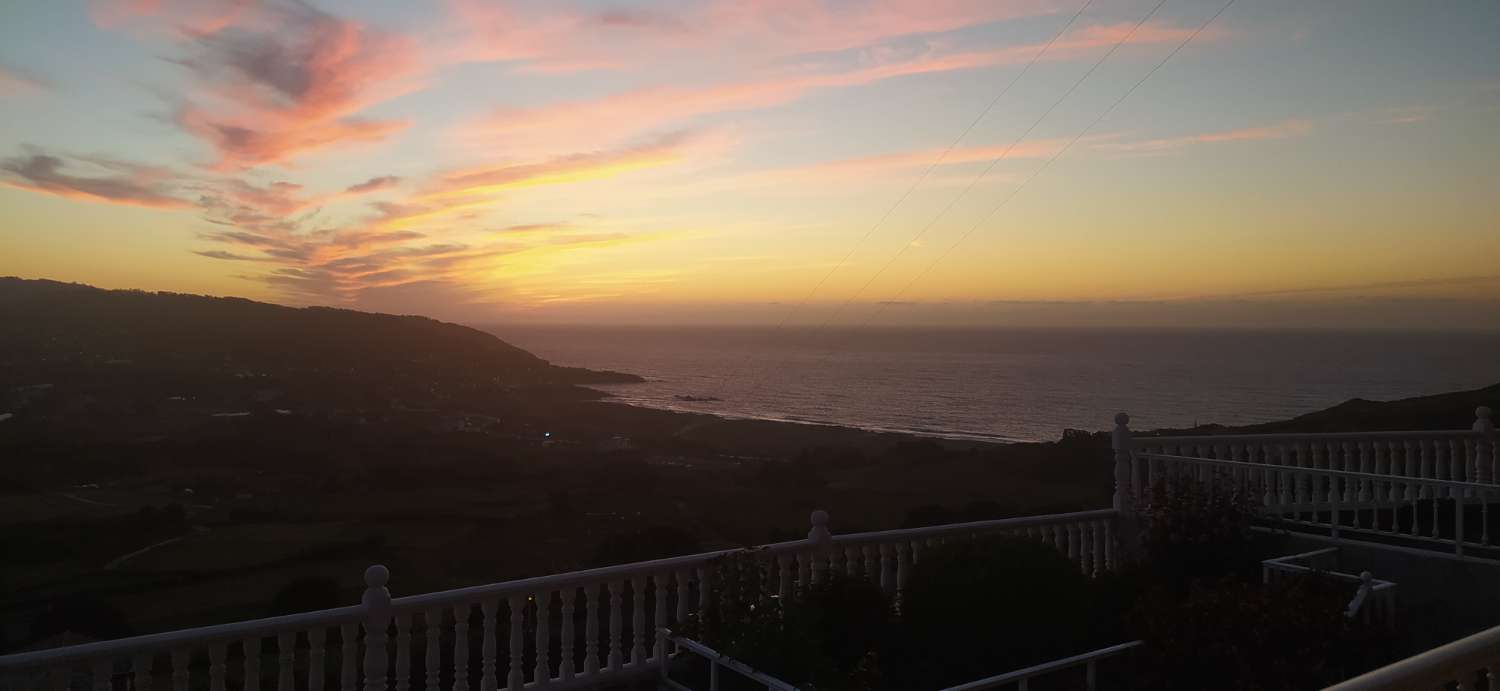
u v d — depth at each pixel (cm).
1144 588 930
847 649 733
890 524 2058
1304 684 644
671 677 755
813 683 637
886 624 759
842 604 752
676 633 725
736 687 741
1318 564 905
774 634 656
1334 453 1206
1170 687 707
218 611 1362
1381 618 785
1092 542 1077
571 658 711
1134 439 1110
